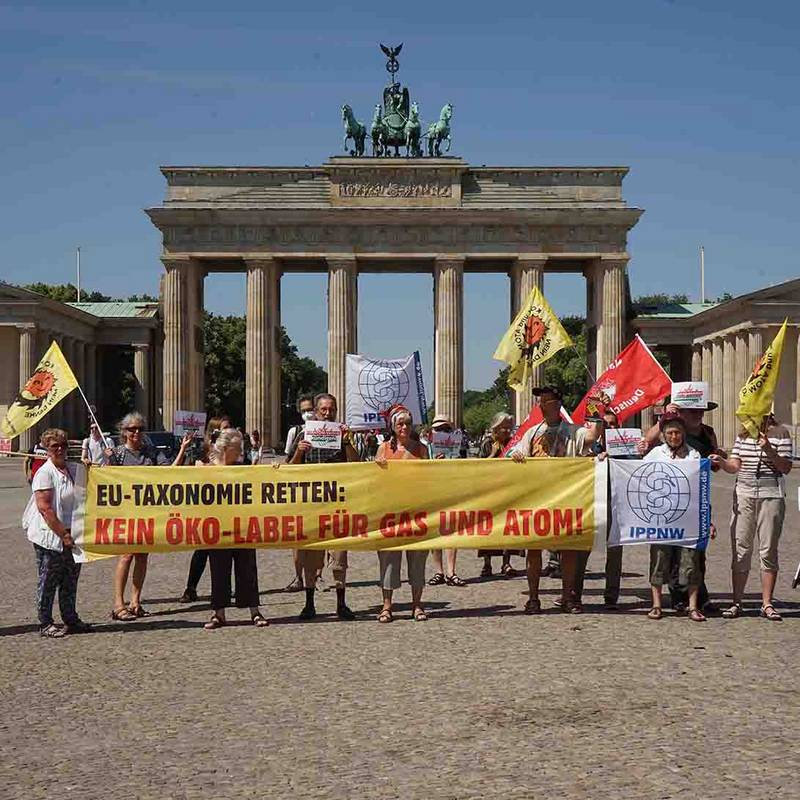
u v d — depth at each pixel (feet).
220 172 521.65
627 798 49.34
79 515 94.38
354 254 520.01
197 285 543.39
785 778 51.85
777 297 476.13
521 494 96.73
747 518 93.76
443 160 521.24
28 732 61.31
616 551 100.42
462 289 524.52
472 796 49.90
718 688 68.85
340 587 96.68
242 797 50.44
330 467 95.86
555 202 522.06
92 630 92.12
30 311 487.61
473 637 86.58
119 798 50.60
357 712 64.28
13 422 98.68
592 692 68.03
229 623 95.45
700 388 97.45
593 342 547.49
